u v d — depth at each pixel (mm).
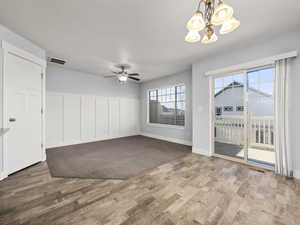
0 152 2129
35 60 2695
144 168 2625
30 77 2633
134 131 6367
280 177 2229
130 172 2445
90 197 1714
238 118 2943
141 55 3225
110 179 2193
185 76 4559
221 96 3195
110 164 2828
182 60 3492
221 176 2281
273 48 2396
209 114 3314
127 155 3424
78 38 2480
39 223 1304
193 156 3330
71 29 2207
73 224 1295
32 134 2703
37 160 2822
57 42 2637
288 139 2234
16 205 1553
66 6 1700
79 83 4652
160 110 5660
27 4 1665
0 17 1914
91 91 4953
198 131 3555
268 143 2584
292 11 1754
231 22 1229
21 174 2338
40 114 2883
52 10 1774
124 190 1873
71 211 1465
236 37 2387
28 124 2609
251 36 2354
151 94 6078
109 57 3354
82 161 2998
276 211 1473
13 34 2287
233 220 1353
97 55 3238
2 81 2129
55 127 4176
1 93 2121
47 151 3750
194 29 1246
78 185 2004
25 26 2133
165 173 2402
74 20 1981
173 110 5141
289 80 2217
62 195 1753
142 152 3680
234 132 3008
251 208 1521
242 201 1642
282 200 1652
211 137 3342
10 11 1790
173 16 1885
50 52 3084
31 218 1364
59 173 2393
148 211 1473
